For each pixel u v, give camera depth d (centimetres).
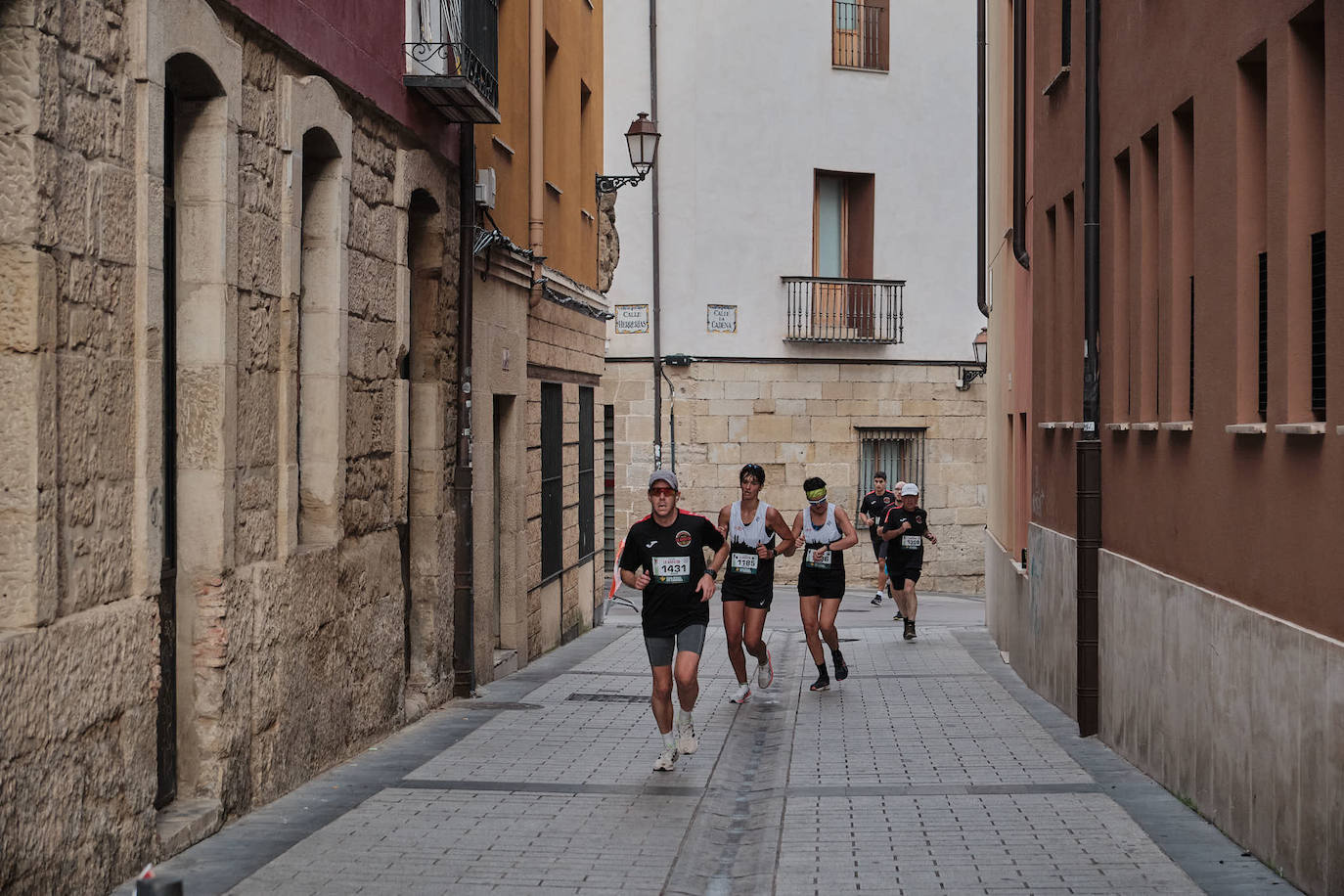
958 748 1130
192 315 824
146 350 717
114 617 682
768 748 1179
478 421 1464
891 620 2484
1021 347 1795
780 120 3183
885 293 3278
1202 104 898
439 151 1297
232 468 840
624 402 3128
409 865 753
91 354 672
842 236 3316
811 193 3222
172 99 826
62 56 646
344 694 1037
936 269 3341
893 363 3278
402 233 1184
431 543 1320
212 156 827
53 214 639
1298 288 727
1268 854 745
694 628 1039
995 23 2214
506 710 1308
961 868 752
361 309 1088
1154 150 1084
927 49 3331
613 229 2280
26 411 622
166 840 746
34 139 624
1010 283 1927
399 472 1169
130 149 711
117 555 695
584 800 922
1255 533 780
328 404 1018
